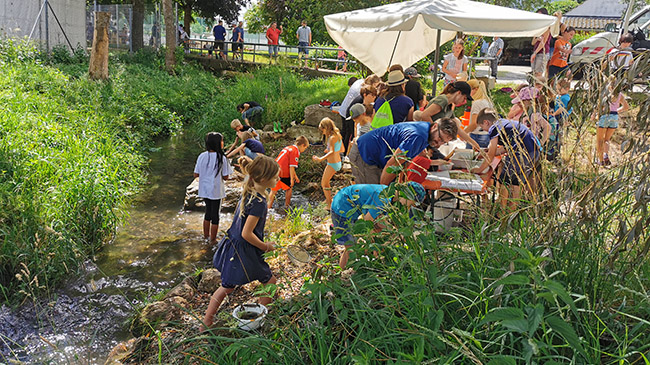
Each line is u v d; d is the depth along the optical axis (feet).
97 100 41.14
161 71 68.95
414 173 13.98
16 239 18.80
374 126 20.66
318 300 11.68
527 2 91.45
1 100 31.68
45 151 25.64
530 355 7.41
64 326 16.05
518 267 10.53
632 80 10.89
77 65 58.85
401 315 10.58
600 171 12.05
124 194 26.61
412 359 8.35
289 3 85.71
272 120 42.50
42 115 30.96
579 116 12.17
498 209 14.01
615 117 21.25
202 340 12.59
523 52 75.72
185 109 52.34
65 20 68.13
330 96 45.78
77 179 23.16
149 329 15.06
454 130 15.25
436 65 26.91
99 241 22.00
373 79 24.12
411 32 31.04
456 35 31.37
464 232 14.01
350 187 14.16
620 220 10.26
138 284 18.75
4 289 17.66
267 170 13.01
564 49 30.27
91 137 31.12
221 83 64.08
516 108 19.19
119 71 57.77
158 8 88.99
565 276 10.41
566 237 11.27
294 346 10.83
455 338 8.71
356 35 30.27
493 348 9.43
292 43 85.61
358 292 11.69
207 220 22.47
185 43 92.53
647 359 8.39
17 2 59.82
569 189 11.39
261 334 11.62
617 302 10.84
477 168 16.20
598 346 8.82
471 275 11.21
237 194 27.09
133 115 42.55
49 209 20.88
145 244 22.12
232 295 16.02
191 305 15.94
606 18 110.01
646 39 48.06
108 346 15.02
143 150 38.22
